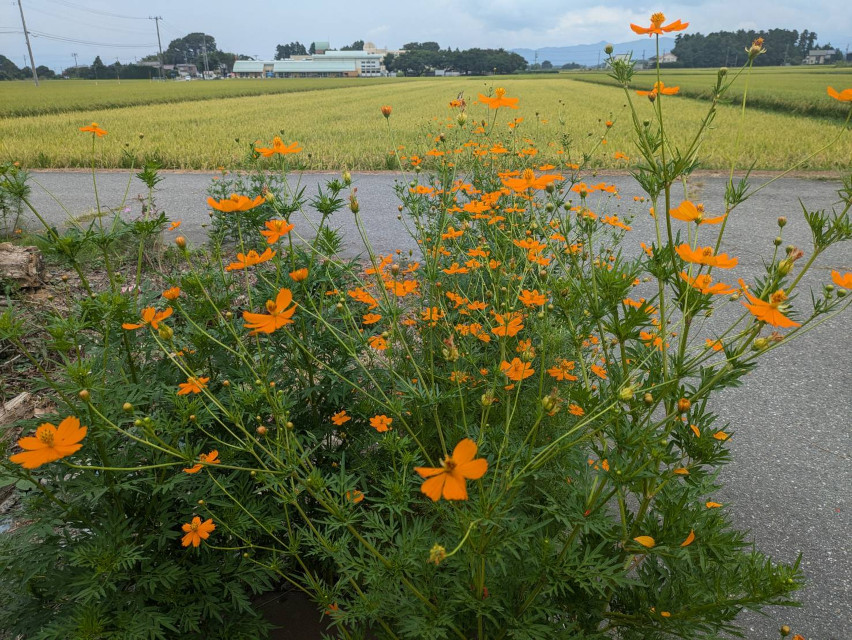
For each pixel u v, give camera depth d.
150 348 2.12
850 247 6.43
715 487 1.75
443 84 59.88
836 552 2.47
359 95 42.94
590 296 1.69
